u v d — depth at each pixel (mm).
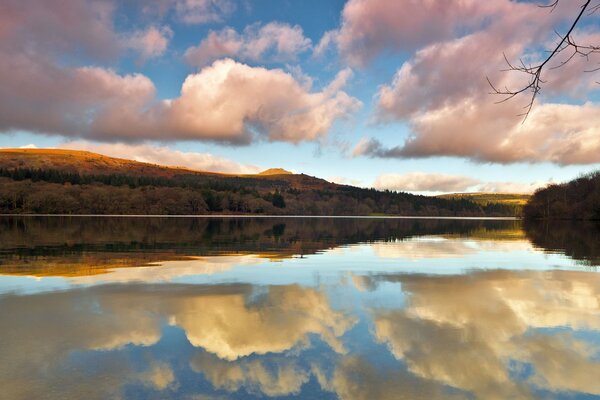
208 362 7824
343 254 25281
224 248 28281
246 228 56125
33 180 150375
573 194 106438
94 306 11859
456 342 8984
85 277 16484
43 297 12953
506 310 11594
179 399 6363
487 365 7785
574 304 12305
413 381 7102
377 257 23719
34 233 40562
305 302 12492
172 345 8711
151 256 23328
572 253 26562
